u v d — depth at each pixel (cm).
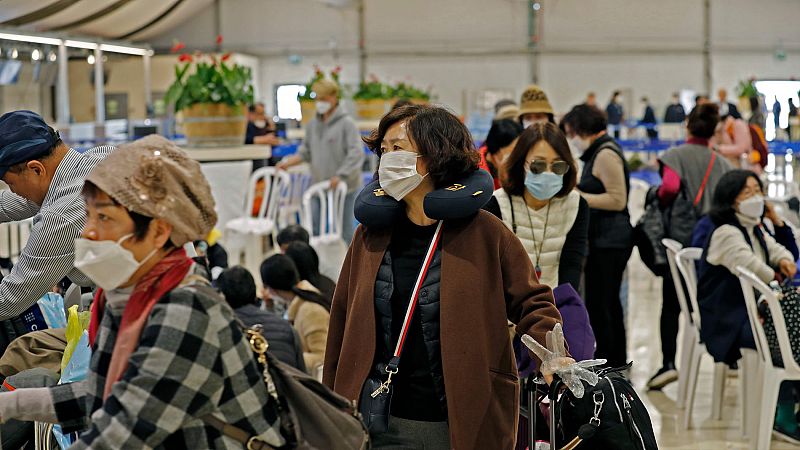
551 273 342
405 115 235
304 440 171
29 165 266
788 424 450
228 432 159
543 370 229
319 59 2375
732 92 2272
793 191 735
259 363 165
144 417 149
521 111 511
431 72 2341
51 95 2103
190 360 151
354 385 232
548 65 2300
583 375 227
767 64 2264
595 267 472
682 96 2170
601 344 471
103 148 281
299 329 433
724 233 438
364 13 2344
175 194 157
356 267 242
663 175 527
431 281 230
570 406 264
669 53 2269
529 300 234
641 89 2291
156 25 2239
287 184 810
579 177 504
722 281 441
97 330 173
